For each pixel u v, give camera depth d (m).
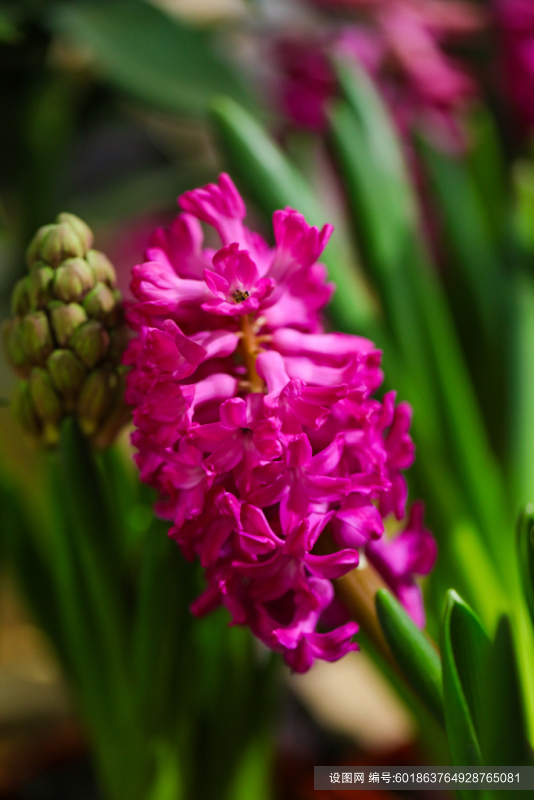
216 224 0.44
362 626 0.46
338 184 0.62
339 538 0.43
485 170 0.65
